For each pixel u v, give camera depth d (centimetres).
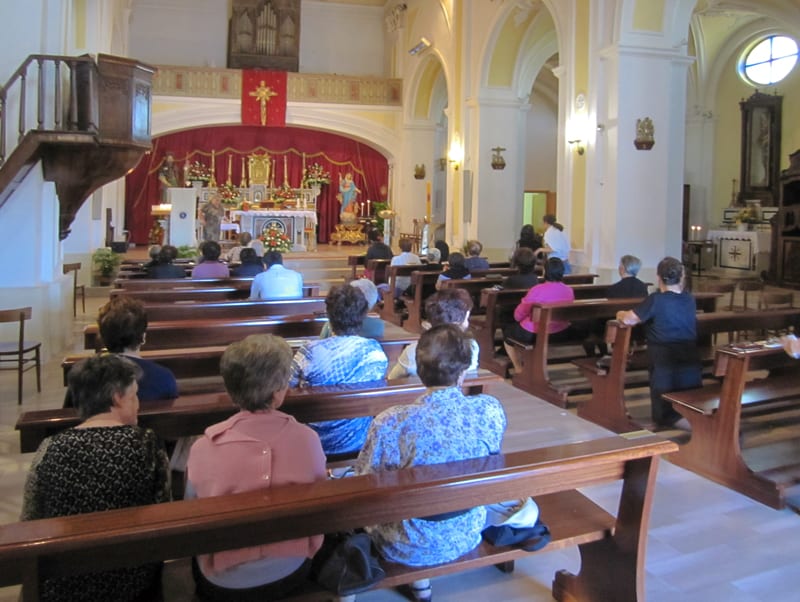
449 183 1552
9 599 289
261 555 211
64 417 275
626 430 491
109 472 204
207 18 1966
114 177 745
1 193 640
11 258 687
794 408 468
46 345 696
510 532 253
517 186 1437
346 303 335
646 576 311
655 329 488
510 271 916
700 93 1717
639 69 931
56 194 738
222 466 214
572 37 1027
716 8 1464
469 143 1439
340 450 337
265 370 222
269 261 657
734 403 402
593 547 272
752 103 1586
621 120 928
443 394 237
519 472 217
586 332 643
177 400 296
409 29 1880
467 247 986
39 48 707
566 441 480
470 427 234
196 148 1925
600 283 954
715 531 353
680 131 1000
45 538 164
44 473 203
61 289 742
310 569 227
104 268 1192
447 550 240
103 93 694
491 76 1391
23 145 646
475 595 295
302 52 2044
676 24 946
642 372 625
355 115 1912
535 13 1278
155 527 173
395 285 970
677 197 1005
